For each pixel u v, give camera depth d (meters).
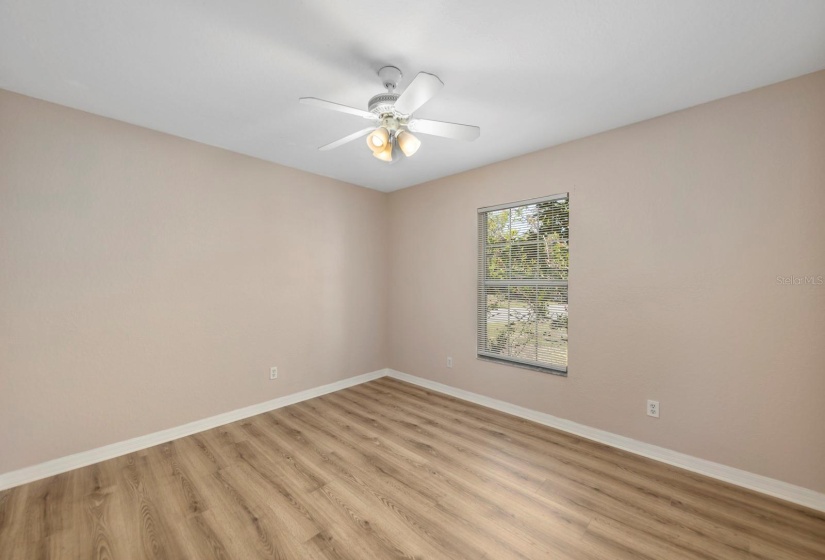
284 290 3.50
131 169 2.57
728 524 1.80
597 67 1.88
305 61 1.83
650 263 2.47
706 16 1.50
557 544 1.68
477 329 3.57
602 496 2.04
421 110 2.35
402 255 4.37
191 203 2.87
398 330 4.43
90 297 2.41
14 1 1.40
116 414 2.51
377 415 3.26
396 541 1.70
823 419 1.90
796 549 1.64
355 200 4.17
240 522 1.82
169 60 1.83
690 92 2.12
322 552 1.63
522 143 2.91
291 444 2.68
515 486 2.14
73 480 2.20
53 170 2.27
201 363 2.93
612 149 2.64
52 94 2.16
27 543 1.68
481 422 3.09
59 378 2.29
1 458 2.10
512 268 3.32
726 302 2.18
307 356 3.70
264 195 3.34
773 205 2.03
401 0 1.41
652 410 2.47
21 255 2.16
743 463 2.13
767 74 1.94
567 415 2.91
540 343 3.12
